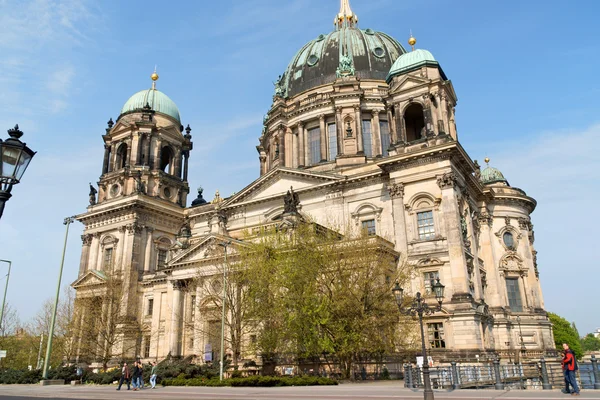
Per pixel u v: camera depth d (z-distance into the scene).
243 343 54.22
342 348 42.06
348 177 66.12
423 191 58.50
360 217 64.62
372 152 79.56
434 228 56.81
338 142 77.12
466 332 50.25
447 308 52.19
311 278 45.53
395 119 65.19
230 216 76.88
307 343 43.16
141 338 73.25
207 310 59.09
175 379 45.28
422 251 56.41
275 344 45.72
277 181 73.38
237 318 50.91
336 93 79.88
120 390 39.47
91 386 48.12
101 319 68.19
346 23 103.31
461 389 32.91
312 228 50.12
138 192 78.75
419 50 67.50
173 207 83.88
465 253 56.19
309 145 83.75
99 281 75.81
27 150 13.26
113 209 79.12
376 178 64.81
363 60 86.25
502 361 55.56
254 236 58.69
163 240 81.62
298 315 44.00
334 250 47.09
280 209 71.06
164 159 93.44
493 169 83.38
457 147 57.00
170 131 88.38
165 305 71.31
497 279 67.69
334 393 29.27
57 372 55.06
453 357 49.06
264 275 48.38
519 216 73.69
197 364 53.91
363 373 47.28
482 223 70.06
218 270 56.97
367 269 44.91
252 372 49.62
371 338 42.53
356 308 42.88
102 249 80.44
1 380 56.75
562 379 47.69
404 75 65.25
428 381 23.03
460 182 60.19
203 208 83.06
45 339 80.75
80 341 72.12
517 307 69.31
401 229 58.47
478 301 55.75
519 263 70.81
